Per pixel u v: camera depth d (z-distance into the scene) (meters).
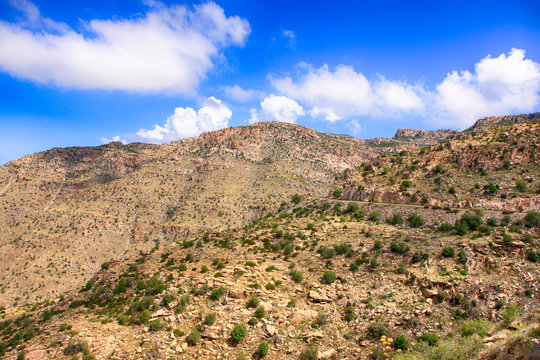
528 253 59.34
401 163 130.25
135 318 53.38
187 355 43.19
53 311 68.56
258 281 61.50
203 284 60.56
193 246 93.19
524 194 90.56
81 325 52.72
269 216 153.12
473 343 37.91
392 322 49.31
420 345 42.78
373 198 116.12
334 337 46.88
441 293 53.97
